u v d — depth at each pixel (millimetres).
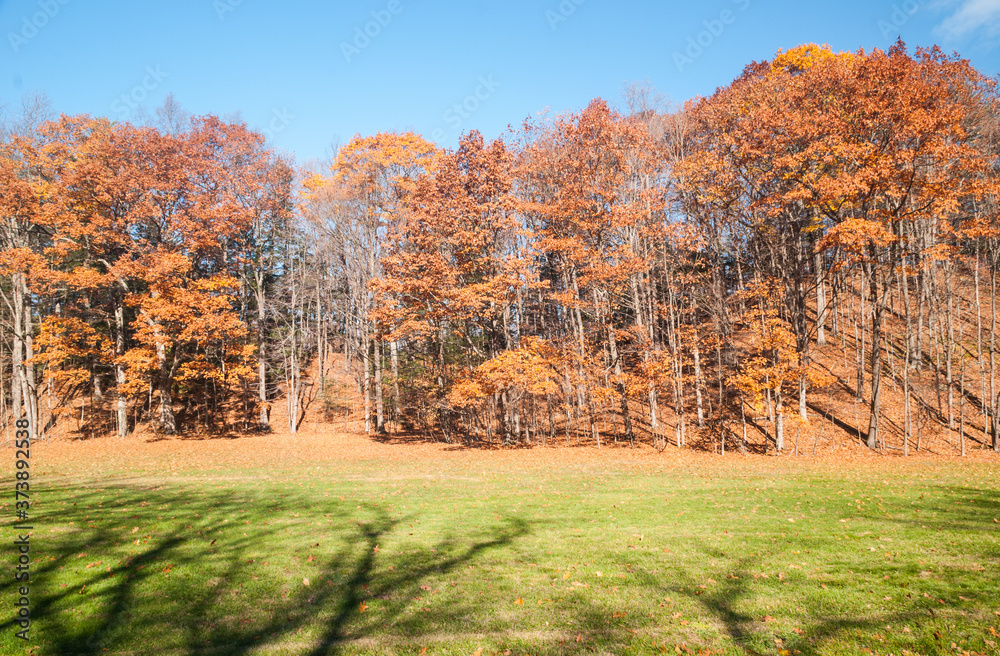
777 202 20922
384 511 11500
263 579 7234
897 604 6012
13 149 27281
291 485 15344
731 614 5988
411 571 7594
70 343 28344
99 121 29219
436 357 33344
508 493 13750
